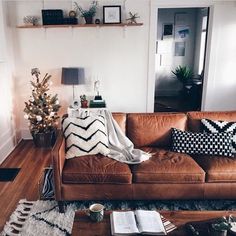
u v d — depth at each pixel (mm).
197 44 6965
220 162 2373
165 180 2281
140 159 2391
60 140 2453
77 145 2516
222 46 4109
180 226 1588
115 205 2473
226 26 4027
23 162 3455
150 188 2311
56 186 2266
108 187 2301
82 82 3990
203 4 3943
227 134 2553
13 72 4039
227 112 2855
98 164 2334
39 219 2273
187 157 2477
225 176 2285
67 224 2207
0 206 2496
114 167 2307
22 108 4266
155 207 2455
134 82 4250
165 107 6309
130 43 4086
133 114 2869
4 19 3668
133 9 3953
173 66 7328
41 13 3916
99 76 4211
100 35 4043
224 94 4316
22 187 2828
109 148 2648
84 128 2590
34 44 4039
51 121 3867
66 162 2418
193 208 2441
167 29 7055
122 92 4289
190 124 2828
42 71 4152
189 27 7031
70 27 3979
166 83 7473
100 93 4281
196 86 6410
